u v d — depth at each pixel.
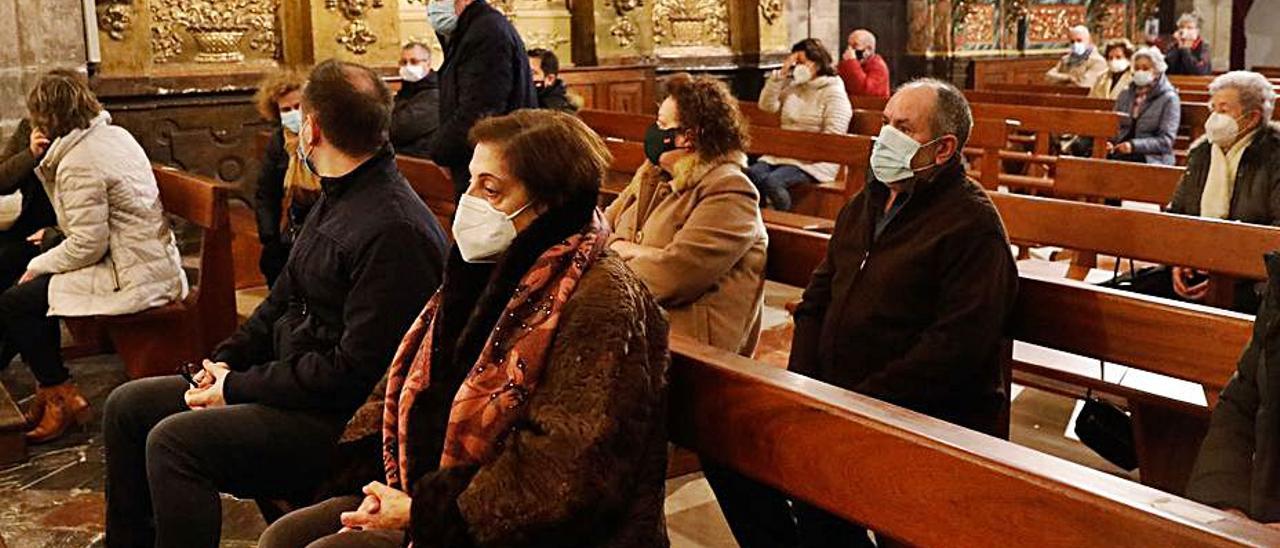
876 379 2.90
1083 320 2.89
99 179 4.40
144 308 4.54
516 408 2.09
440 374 2.30
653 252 3.43
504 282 2.17
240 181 8.16
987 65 12.96
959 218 2.92
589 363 2.03
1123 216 3.91
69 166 4.38
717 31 10.86
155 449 2.83
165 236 4.65
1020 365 3.87
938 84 2.96
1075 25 14.09
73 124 4.40
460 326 2.30
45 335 4.45
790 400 2.08
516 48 5.07
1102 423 3.65
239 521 3.78
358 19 8.55
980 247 2.88
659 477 2.13
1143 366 2.79
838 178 7.54
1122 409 3.90
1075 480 1.66
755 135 6.45
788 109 8.12
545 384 2.07
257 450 2.86
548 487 1.97
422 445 2.30
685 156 3.50
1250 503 2.32
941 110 2.92
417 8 8.95
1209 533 1.48
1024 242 4.18
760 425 2.14
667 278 3.39
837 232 3.20
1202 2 16.20
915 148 2.93
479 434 2.11
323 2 8.41
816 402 2.03
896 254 2.99
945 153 2.96
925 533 1.86
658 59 10.32
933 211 2.96
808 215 7.48
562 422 1.99
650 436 2.11
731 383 2.20
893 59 13.04
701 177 3.48
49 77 4.40
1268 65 17.42
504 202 2.19
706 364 2.25
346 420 2.92
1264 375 2.32
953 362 2.85
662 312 2.19
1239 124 4.49
